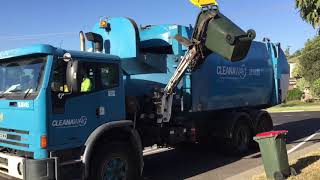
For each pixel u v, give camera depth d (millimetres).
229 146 12844
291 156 11586
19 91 8016
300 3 7543
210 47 9945
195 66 10430
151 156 13492
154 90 10305
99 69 8461
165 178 10344
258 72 14492
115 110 8742
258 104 14742
